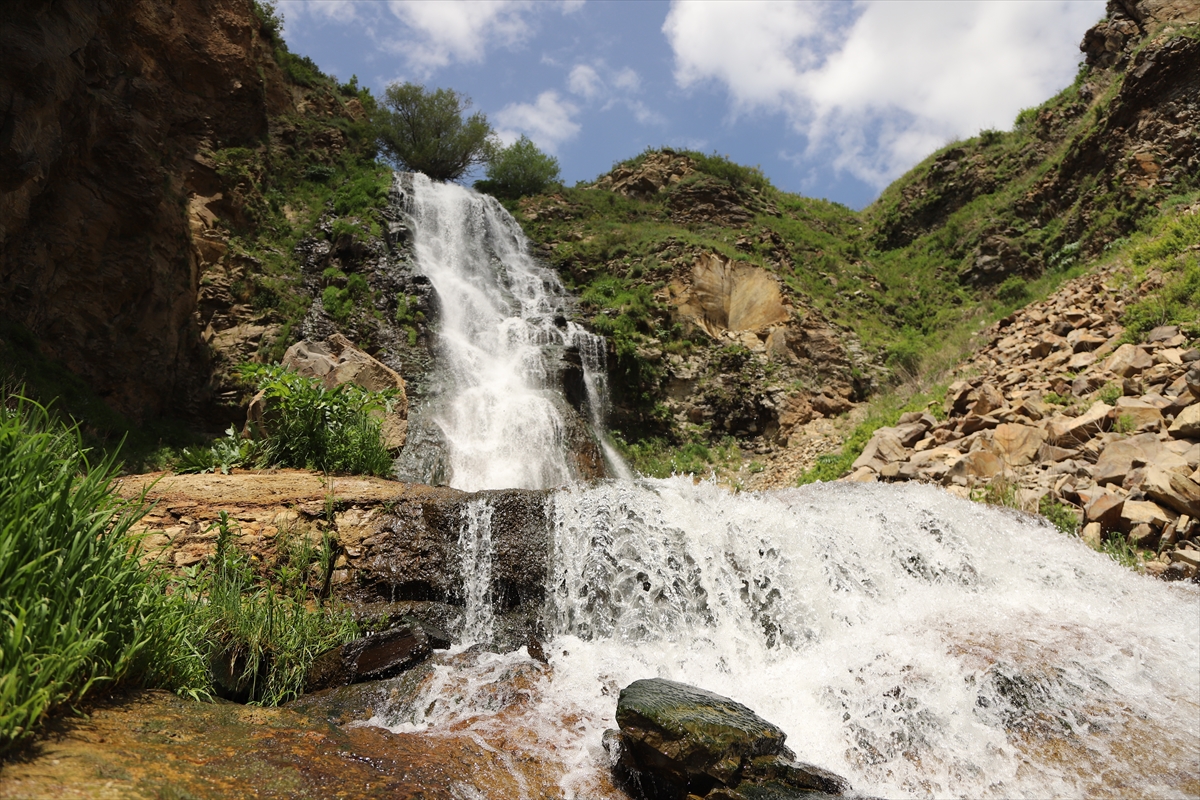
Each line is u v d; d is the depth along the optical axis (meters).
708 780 3.47
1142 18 23.42
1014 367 11.23
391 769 3.24
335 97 27.06
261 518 5.81
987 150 27.38
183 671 3.79
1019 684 4.38
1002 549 6.50
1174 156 16.70
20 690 2.62
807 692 4.71
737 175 31.02
